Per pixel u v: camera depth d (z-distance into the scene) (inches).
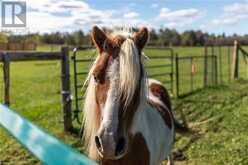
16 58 190.1
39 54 206.7
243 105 341.1
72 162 31.3
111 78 75.5
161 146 111.1
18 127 49.1
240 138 226.8
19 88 462.0
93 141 85.0
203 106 329.4
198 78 589.6
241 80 542.6
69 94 225.6
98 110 80.4
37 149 38.9
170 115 128.3
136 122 82.4
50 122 248.2
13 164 169.2
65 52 223.3
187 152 198.4
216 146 209.3
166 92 145.4
